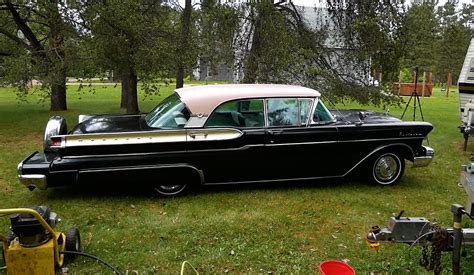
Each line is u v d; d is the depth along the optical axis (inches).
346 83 439.8
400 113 594.9
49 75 397.4
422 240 121.6
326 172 223.3
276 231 171.8
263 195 214.8
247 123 209.0
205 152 202.2
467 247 139.3
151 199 207.0
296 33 446.6
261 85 230.4
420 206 204.7
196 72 569.0
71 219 181.6
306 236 167.9
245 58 438.0
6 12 480.7
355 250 155.3
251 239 163.8
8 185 227.5
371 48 425.7
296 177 221.0
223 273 138.1
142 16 409.4
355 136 219.0
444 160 303.3
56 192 215.5
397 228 121.4
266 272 138.3
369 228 177.0
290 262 145.4
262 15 424.8
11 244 122.5
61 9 390.0
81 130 198.7
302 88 225.1
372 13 421.4
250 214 189.2
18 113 537.3
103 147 190.9
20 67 393.1
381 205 203.9
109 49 385.1
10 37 469.7
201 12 463.5
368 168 229.6
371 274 137.6
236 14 429.4
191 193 216.2
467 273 130.1
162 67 418.0
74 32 399.9
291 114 213.8
